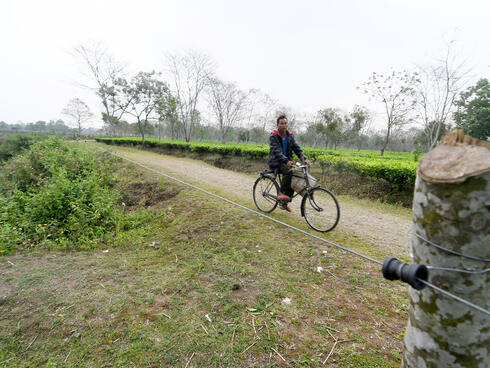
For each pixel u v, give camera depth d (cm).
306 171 455
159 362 202
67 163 1130
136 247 450
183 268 346
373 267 324
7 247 460
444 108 1608
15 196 727
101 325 241
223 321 243
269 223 468
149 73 2722
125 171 1122
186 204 618
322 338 220
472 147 88
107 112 3306
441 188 90
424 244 101
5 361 207
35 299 280
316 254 358
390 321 237
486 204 83
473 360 98
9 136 2305
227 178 997
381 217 554
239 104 3384
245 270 326
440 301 98
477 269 90
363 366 193
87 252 439
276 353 207
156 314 254
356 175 841
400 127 2159
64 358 208
